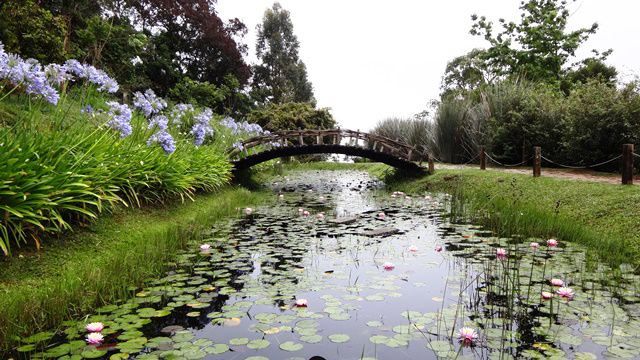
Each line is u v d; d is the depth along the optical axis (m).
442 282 3.81
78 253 4.07
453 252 4.87
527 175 8.89
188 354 2.47
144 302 3.31
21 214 3.64
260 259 4.64
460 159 14.26
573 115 9.10
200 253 4.86
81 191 4.35
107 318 2.98
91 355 2.43
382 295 3.46
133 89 16.48
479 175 10.03
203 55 23.81
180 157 7.48
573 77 20.03
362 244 5.36
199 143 8.71
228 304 3.29
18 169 3.74
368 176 17.42
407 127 18.62
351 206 9.05
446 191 9.99
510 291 3.54
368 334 2.76
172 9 21.95
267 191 11.91
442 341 2.62
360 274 4.07
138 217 5.60
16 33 9.22
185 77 19.59
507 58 19.59
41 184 3.93
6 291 3.12
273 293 3.54
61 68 5.79
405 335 2.72
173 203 6.76
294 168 22.41
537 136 10.74
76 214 4.59
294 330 2.82
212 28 23.28
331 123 25.23
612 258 4.38
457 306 3.22
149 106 7.29
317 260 4.61
